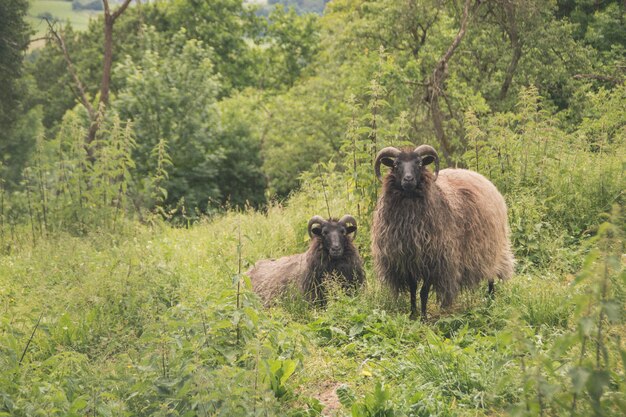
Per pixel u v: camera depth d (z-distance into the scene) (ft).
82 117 103.55
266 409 19.27
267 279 37.65
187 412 19.38
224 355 21.62
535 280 32.37
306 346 25.91
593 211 42.27
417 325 29.30
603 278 14.88
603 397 15.19
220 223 53.57
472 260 32.76
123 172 49.98
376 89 42.98
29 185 53.62
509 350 23.66
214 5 170.09
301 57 177.06
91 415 20.30
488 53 81.71
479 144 45.27
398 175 31.40
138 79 106.52
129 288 29.12
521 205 41.11
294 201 50.31
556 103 83.71
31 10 127.24
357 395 23.26
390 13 86.17
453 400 22.02
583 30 95.81
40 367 24.41
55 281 33.22
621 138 51.31
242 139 125.08
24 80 135.74
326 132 110.22
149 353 22.11
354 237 36.86
